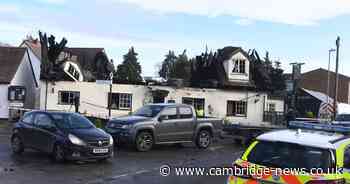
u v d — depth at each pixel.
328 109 34.66
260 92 36.44
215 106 35.41
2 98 33.12
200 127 19.47
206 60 45.41
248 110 36.19
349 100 68.81
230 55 41.75
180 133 18.78
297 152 6.75
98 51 66.62
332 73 69.88
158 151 18.03
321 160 6.57
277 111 37.22
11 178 11.30
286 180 6.50
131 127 17.39
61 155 13.90
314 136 7.23
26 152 16.00
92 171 12.78
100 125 24.53
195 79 45.56
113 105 34.06
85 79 45.09
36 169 12.70
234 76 41.81
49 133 14.41
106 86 33.94
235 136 21.84
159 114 18.25
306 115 37.31
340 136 7.50
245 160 7.02
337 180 6.44
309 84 70.69
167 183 11.48
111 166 13.79
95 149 14.02
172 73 87.69
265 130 21.62
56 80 33.69
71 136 13.86
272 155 6.88
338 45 34.75
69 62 44.03
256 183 6.73
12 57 35.28
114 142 17.75
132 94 34.19
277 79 54.56
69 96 33.88
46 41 37.88
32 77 37.84
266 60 67.38
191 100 35.09
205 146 19.75
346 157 7.00
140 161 15.05
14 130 15.74
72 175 12.03
